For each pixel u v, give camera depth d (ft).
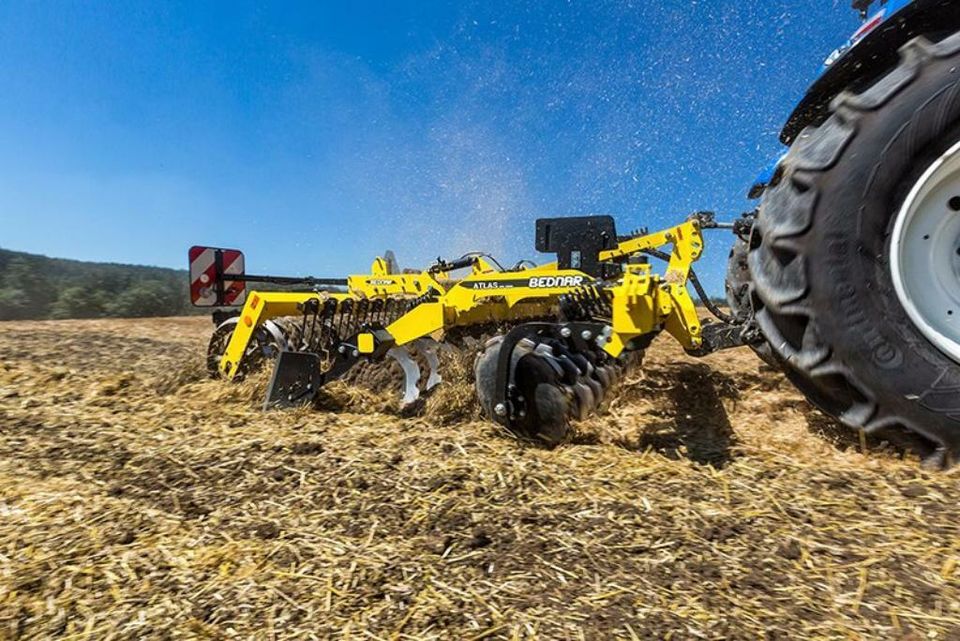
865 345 7.37
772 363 11.23
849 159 7.36
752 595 5.03
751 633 4.54
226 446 9.39
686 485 7.38
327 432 10.38
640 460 8.43
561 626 4.74
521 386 9.48
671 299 9.59
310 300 13.71
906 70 7.23
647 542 5.98
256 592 5.36
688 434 9.91
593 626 4.72
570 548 5.94
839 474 7.41
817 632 4.51
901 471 7.34
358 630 4.82
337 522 6.75
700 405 12.00
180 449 9.28
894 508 6.40
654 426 10.54
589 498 7.09
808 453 8.41
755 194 14.20
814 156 7.59
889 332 7.30
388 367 14.73
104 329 30.89
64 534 6.45
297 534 6.46
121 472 8.35
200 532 6.54
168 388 14.66
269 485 7.80
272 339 14.73
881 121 7.24
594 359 9.56
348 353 12.80
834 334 7.50
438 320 12.23
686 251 14.33
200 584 5.51
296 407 12.47
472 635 4.69
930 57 7.12
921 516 6.20
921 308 7.43
